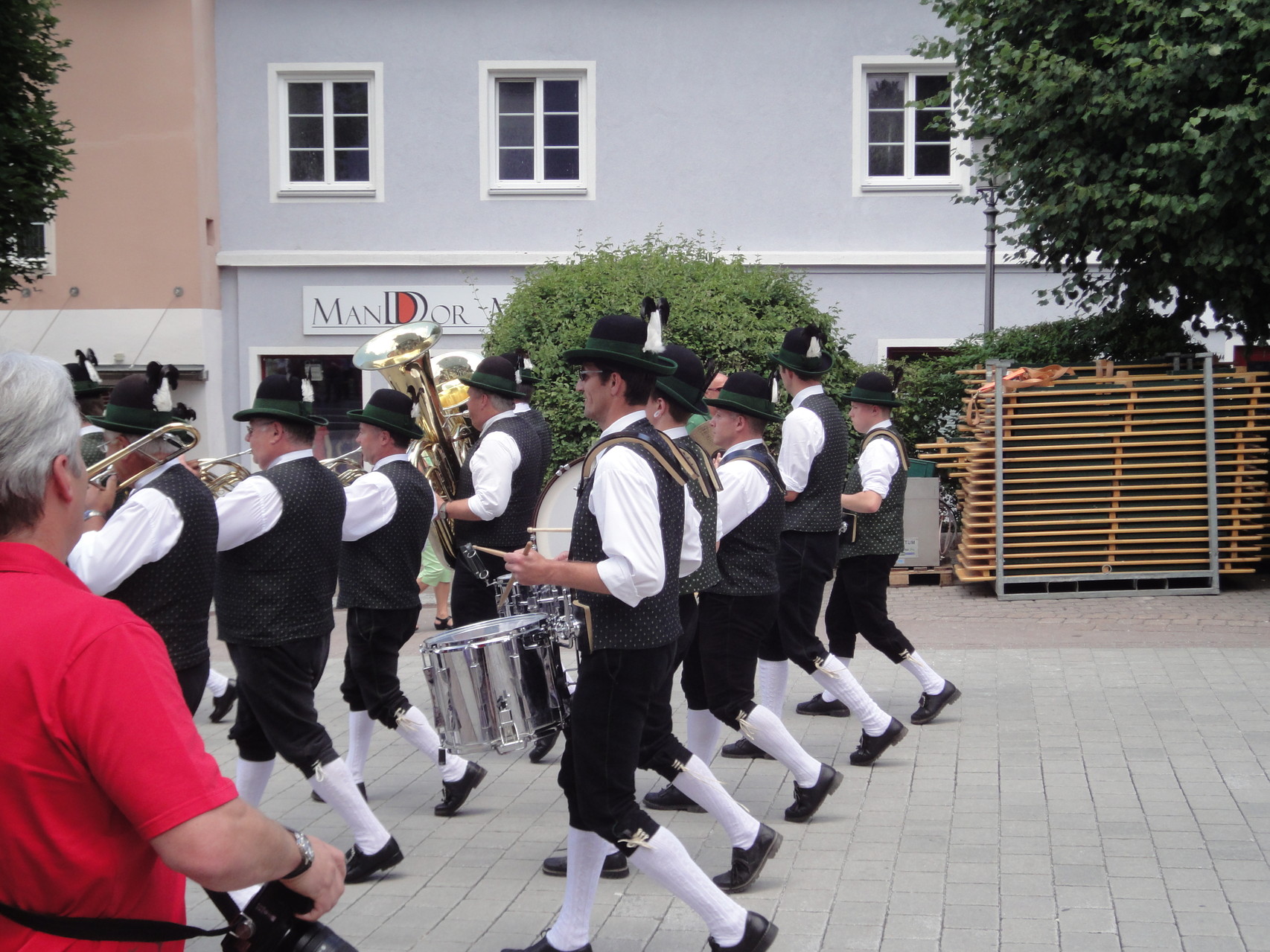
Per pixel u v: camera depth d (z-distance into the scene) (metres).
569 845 3.73
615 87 14.63
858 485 6.50
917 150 14.64
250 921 2.08
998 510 10.11
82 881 1.77
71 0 14.11
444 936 4.05
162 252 14.32
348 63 14.68
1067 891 4.21
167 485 3.87
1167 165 9.20
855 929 3.97
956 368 12.29
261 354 14.94
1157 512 10.10
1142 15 9.45
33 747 1.73
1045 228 10.41
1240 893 4.14
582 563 3.47
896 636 6.38
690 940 3.98
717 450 5.96
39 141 9.38
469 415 6.68
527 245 14.80
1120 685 7.09
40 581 1.83
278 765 6.28
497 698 4.30
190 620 3.91
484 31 14.61
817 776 4.96
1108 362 10.08
